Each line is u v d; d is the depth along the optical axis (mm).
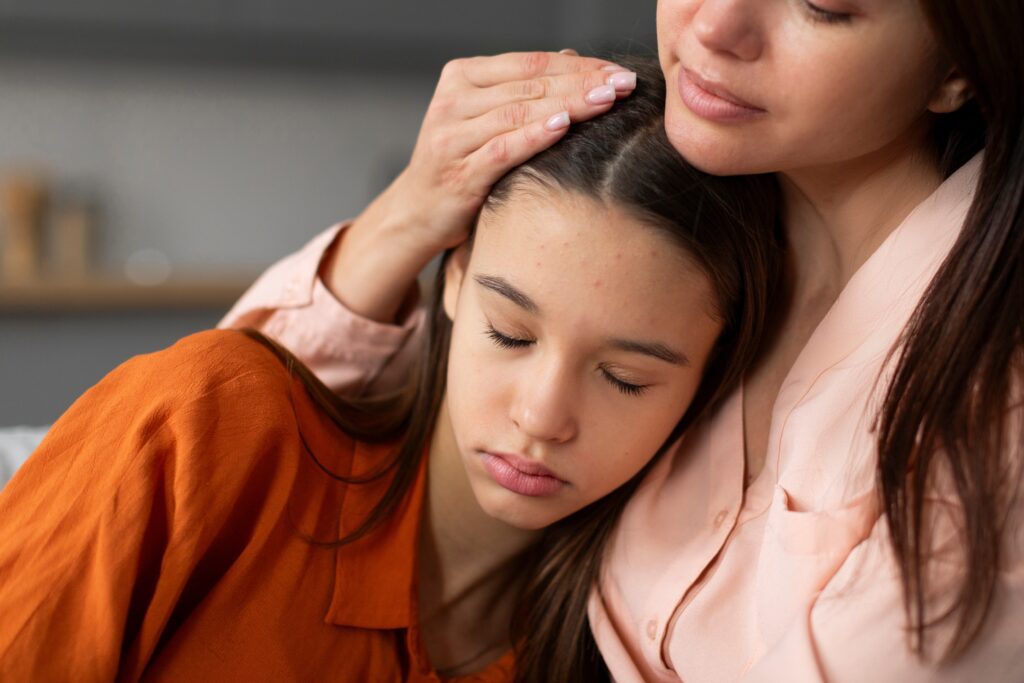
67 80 2848
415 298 1003
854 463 712
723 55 621
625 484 853
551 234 707
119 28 2746
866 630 648
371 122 3119
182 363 777
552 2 3076
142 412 754
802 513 713
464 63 833
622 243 700
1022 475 625
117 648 708
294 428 799
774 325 815
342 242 1002
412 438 861
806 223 783
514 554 878
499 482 757
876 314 737
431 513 863
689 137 655
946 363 640
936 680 631
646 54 846
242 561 766
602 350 716
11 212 2727
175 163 2965
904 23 603
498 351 740
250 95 3004
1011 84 622
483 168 772
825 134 635
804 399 758
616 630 832
